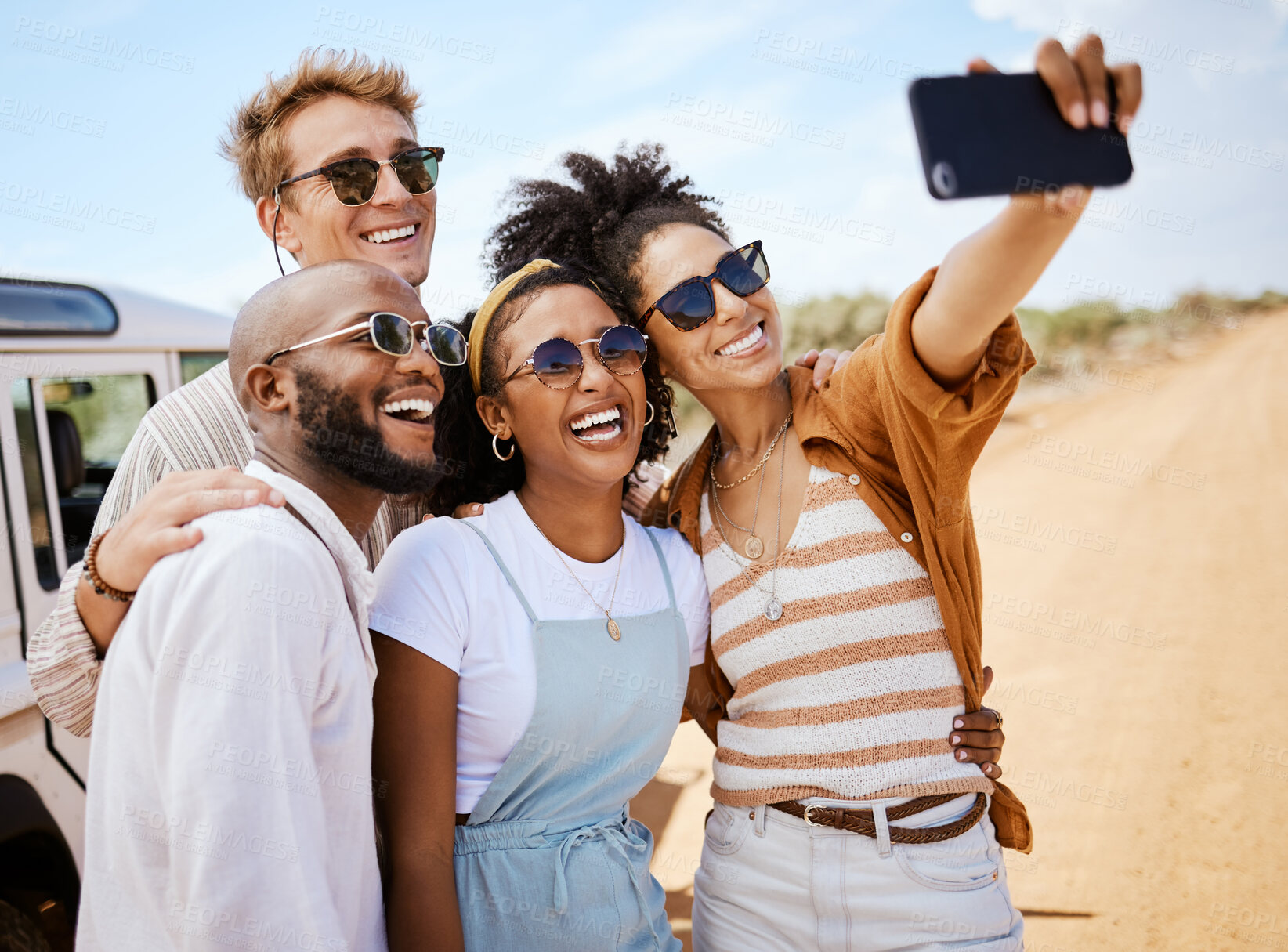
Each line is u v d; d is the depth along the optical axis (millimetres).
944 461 1692
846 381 1868
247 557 1271
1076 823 3934
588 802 1723
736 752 1890
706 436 2082
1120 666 5691
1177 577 7551
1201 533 8953
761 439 1973
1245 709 4914
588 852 1676
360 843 1390
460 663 1684
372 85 2363
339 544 1438
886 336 1628
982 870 1764
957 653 1781
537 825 1674
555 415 1787
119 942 1304
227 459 2068
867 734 1744
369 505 1600
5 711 2617
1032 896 3451
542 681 1683
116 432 3236
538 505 1853
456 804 1668
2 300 2910
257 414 1509
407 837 1580
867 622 1777
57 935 2730
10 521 2789
